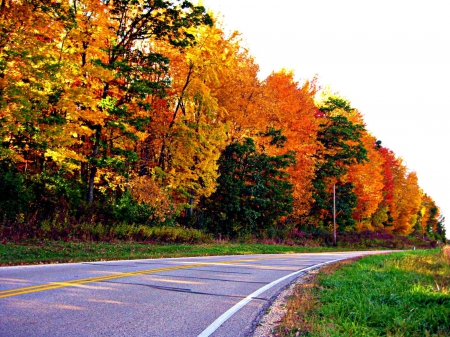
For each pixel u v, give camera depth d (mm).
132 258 15570
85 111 19797
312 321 6074
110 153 25141
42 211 19312
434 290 9602
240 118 30375
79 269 10961
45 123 18859
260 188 32531
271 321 6160
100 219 21250
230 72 29016
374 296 8500
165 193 24828
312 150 38562
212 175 26719
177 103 28266
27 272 9891
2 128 16453
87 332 4965
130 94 22750
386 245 52125
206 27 25812
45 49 17375
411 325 6168
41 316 5570
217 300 7535
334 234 43062
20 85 16562
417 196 73375
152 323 5602
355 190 49688
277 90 35094
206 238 26625
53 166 24516
